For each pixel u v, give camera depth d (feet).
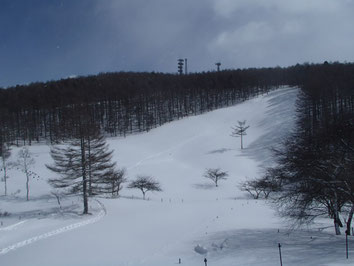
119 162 189.16
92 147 92.43
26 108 326.44
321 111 196.24
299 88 351.46
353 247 42.29
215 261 42.39
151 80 434.30
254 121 272.31
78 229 70.64
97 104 346.74
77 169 89.40
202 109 362.33
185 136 252.42
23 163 165.27
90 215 84.79
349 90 205.77
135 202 106.11
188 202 112.88
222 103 381.60
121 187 140.46
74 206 95.09
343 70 283.18
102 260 48.21
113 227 71.87
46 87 389.19
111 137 273.54
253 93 407.44
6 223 76.74
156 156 207.41
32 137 278.67
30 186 129.90
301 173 53.31
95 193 93.09
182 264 43.11
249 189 142.31
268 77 437.99
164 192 145.48
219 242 53.93
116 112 339.98
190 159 203.00
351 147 50.47
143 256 49.75
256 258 40.93
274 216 81.20
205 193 144.36
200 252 49.29
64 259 49.57
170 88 405.18
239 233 60.08
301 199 55.93
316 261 35.19
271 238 54.39
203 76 452.76
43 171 154.20
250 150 209.77
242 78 422.82
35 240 61.82
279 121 252.42
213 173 161.89
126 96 358.64
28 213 88.84
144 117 326.03
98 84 395.96
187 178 166.91
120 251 53.42
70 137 90.79
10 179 140.77
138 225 73.67
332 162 51.47
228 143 229.04
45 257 50.96
